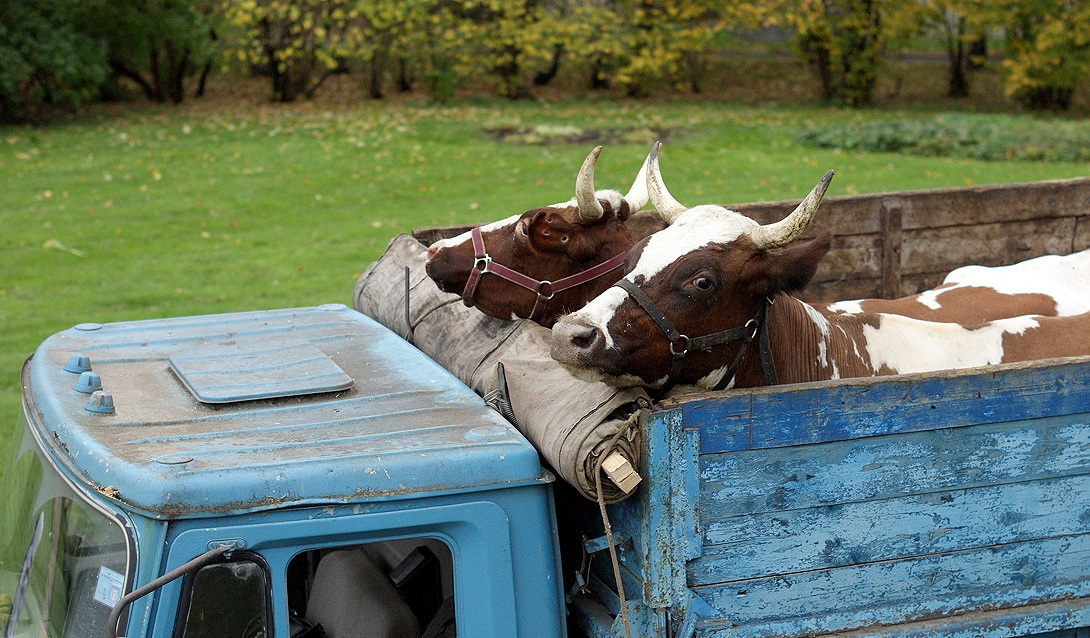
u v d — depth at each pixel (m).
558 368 3.28
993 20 20.69
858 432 2.92
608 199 4.22
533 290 4.14
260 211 13.88
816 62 24.48
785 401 2.85
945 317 4.94
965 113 21.02
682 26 22.38
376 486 2.64
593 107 21.94
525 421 3.20
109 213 13.70
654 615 2.82
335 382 3.21
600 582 3.10
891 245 6.14
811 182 14.88
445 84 22.47
